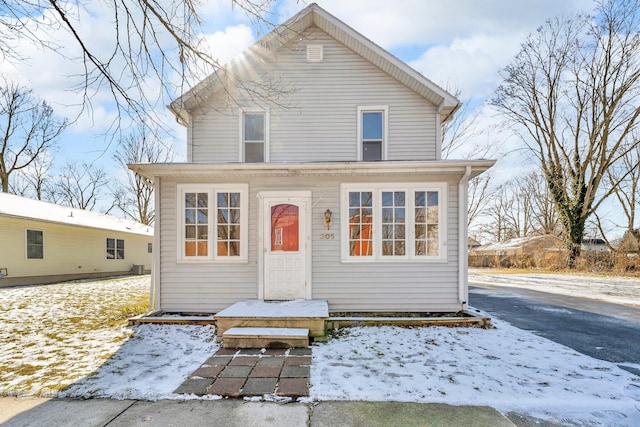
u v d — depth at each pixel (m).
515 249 25.80
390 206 6.79
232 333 4.88
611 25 17.11
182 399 3.26
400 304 6.66
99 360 4.30
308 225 6.79
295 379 3.71
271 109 7.93
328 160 7.88
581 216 19.58
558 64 18.91
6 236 12.25
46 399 3.25
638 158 19.25
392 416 2.97
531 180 33.16
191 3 4.25
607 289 12.30
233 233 6.84
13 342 5.07
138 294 10.39
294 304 6.24
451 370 3.99
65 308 7.84
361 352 4.64
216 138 7.86
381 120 8.07
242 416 2.96
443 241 6.68
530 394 3.38
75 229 15.47
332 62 8.05
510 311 7.96
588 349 4.90
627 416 3.00
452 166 6.30
